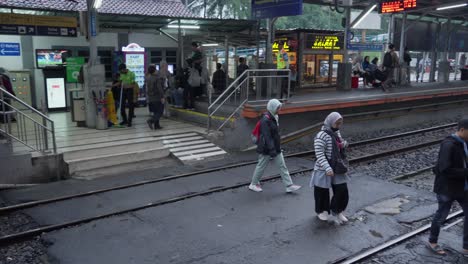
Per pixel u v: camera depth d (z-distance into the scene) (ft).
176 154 36.65
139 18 47.91
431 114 62.90
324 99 47.65
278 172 32.99
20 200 25.98
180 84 50.34
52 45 52.54
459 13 77.05
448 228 22.54
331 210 23.18
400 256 19.49
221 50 93.09
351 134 50.90
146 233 21.58
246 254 19.34
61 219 23.18
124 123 43.57
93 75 40.45
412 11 68.13
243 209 25.03
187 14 67.05
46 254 19.49
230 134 39.88
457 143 18.20
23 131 39.14
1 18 38.50
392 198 27.43
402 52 71.26
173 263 18.49
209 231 21.86
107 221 23.09
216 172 32.81
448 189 18.74
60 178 31.04
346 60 61.21
